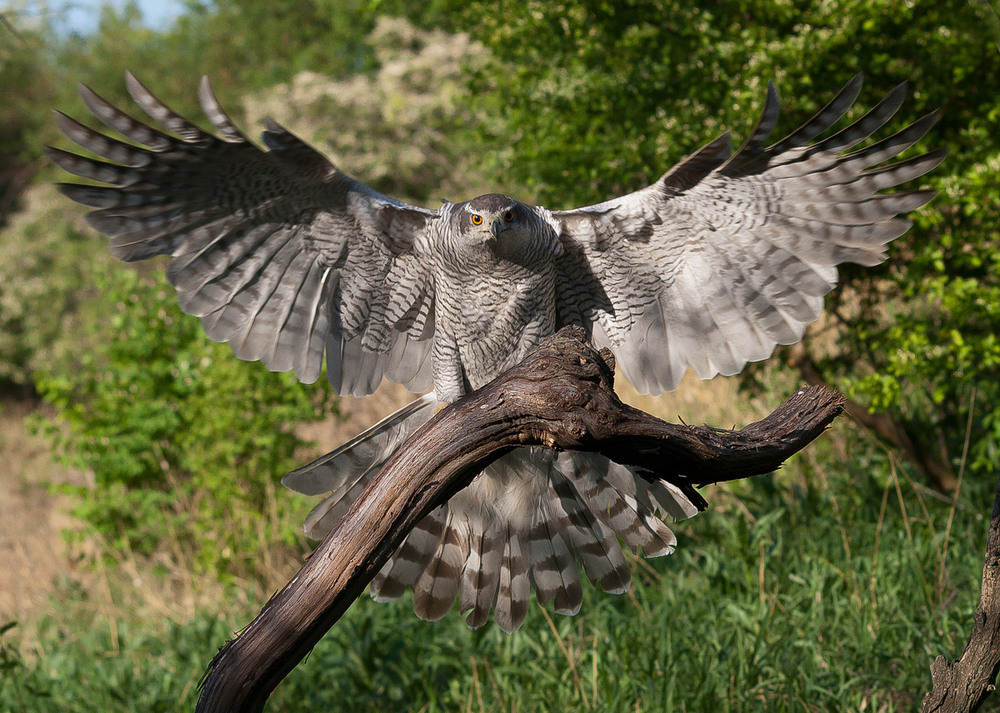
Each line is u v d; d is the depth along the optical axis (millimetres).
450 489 2770
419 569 3898
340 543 2709
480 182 14391
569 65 7090
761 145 3109
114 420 8609
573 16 6820
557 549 3924
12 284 18953
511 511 3930
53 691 6059
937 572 5664
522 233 3539
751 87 6211
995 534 2883
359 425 10102
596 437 2678
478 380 3951
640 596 6176
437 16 16688
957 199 5664
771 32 6336
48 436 8844
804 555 6074
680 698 4824
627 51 6684
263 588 7660
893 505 6715
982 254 5992
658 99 6719
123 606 7953
